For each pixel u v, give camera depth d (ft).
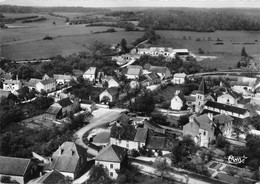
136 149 506.48
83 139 553.23
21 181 426.92
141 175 442.09
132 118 627.46
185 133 547.90
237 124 594.65
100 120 640.17
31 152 495.41
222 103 651.66
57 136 560.61
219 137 522.47
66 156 446.60
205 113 590.14
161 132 563.89
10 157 445.78
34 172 449.06
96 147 526.98
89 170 456.86
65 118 652.89
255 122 591.78
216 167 463.01
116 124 572.10
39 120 645.10
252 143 495.82
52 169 436.35
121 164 445.37
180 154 475.72
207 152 492.95
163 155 488.85
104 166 442.50
